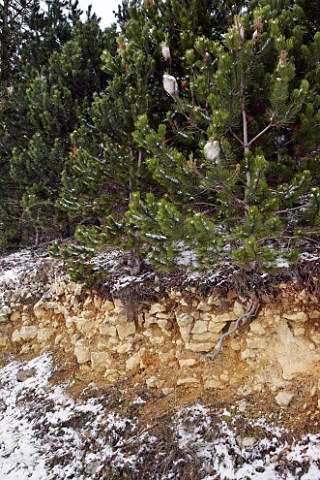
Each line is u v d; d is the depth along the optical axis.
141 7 5.79
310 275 4.49
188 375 4.76
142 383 5.02
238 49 3.84
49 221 7.82
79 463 4.37
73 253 5.36
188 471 3.90
